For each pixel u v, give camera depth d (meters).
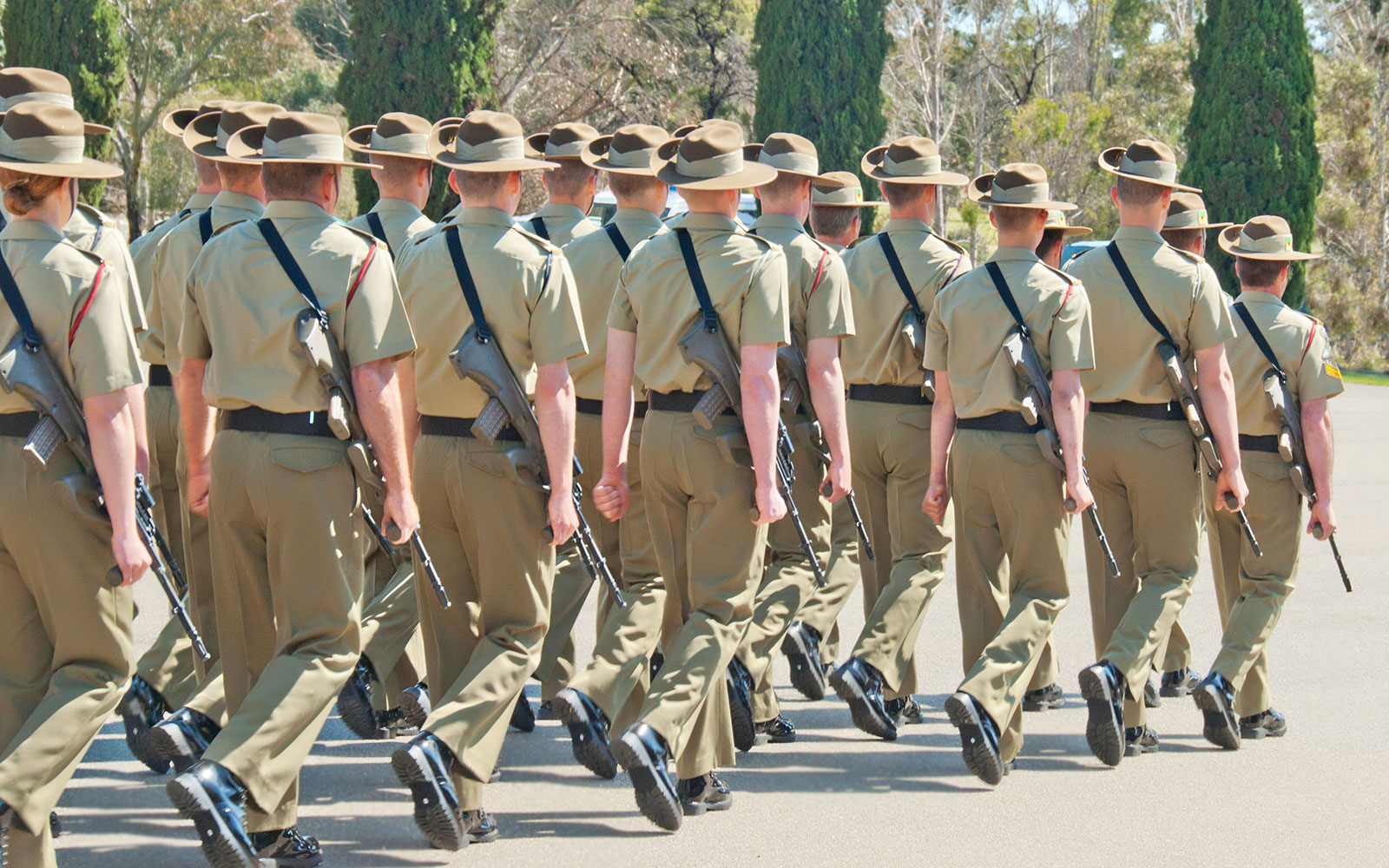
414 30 33.84
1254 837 6.02
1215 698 7.19
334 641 5.27
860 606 11.00
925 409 7.61
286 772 5.08
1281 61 35.78
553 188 8.06
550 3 46.41
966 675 6.48
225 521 5.27
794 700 8.42
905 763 7.09
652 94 49.31
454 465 5.75
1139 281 6.89
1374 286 47.50
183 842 5.83
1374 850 5.88
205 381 5.32
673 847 5.80
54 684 4.98
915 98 69.94
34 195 4.87
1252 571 7.57
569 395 5.76
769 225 7.05
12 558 4.98
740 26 63.66
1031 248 6.62
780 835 5.96
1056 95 73.56
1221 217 36.41
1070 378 6.41
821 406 6.36
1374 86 47.66
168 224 7.67
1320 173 36.59
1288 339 7.41
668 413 5.97
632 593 6.70
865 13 39.97
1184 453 6.95
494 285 5.69
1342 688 8.54
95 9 33.97
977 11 68.31
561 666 7.66
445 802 5.38
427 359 5.79
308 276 5.14
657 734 5.63
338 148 5.34
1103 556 7.19
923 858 5.73
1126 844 5.92
